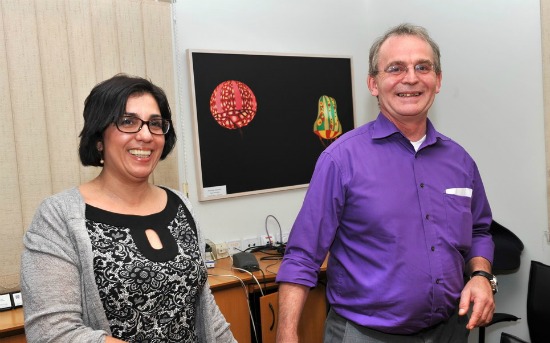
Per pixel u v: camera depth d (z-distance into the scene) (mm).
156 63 2564
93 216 1173
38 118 2252
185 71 2746
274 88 2984
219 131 2820
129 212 1240
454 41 2723
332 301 1519
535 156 2332
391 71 1483
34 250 1082
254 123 2926
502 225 2525
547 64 2191
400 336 1412
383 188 1429
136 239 1192
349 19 3295
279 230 3072
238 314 2355
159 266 1187
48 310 1035
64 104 2312
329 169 1457
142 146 1225
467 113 2674
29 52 2217
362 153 1474
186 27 2740
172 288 1200
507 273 2496
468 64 2646
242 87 2879
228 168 2854
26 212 2242
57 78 2293
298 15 3104
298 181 3092
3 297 2064
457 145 1628
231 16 2877
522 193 2412
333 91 3207
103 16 2402
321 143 3168
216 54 2793
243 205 2943
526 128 2363
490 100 2535
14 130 2201
